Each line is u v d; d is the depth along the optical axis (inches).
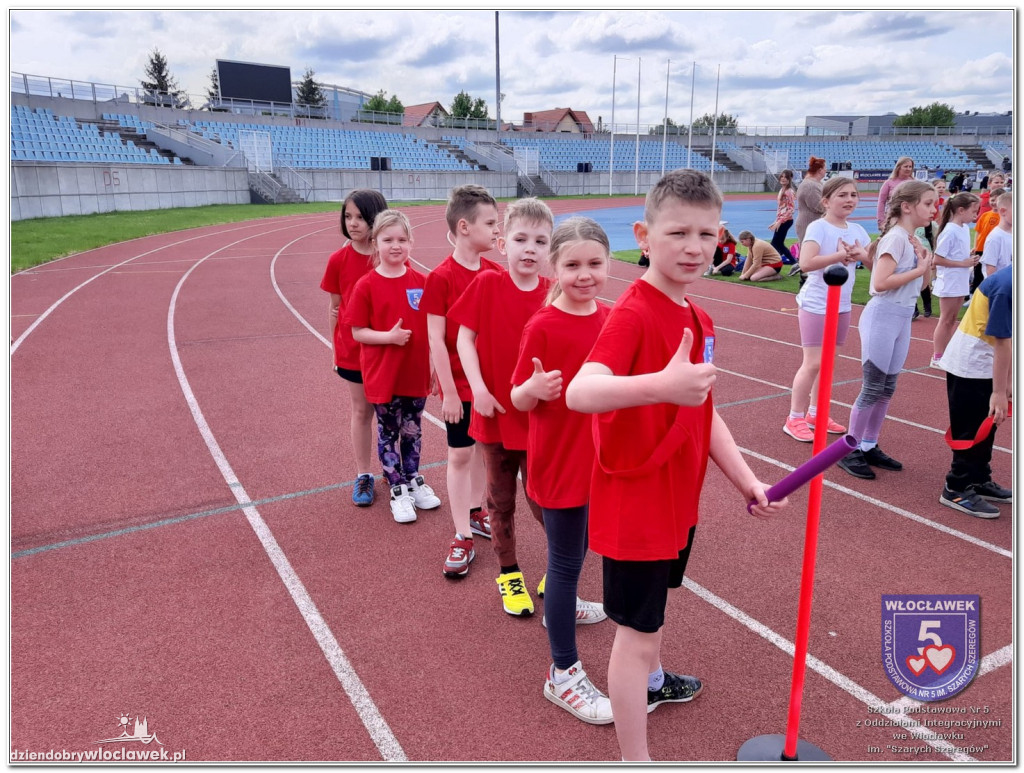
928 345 307.4
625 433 71.8
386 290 141.9
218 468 178.9
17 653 107.4
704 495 167.6
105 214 888.3
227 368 270.7
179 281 470.0
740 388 251.0
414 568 133.5
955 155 2309.3
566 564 95.8
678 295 74.5
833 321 71.3
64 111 1128.2
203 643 110.5
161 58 2659.9
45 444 193.3
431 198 1471.5
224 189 1154.0
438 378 125.6
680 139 2068.2
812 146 2213.3
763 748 87.7
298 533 146.5
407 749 89.6
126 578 128.5
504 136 1866.4
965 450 155.3
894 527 150.3
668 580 79.4
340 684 101.7
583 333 96.4
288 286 456.1
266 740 90.9
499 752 89.1
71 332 324.5
